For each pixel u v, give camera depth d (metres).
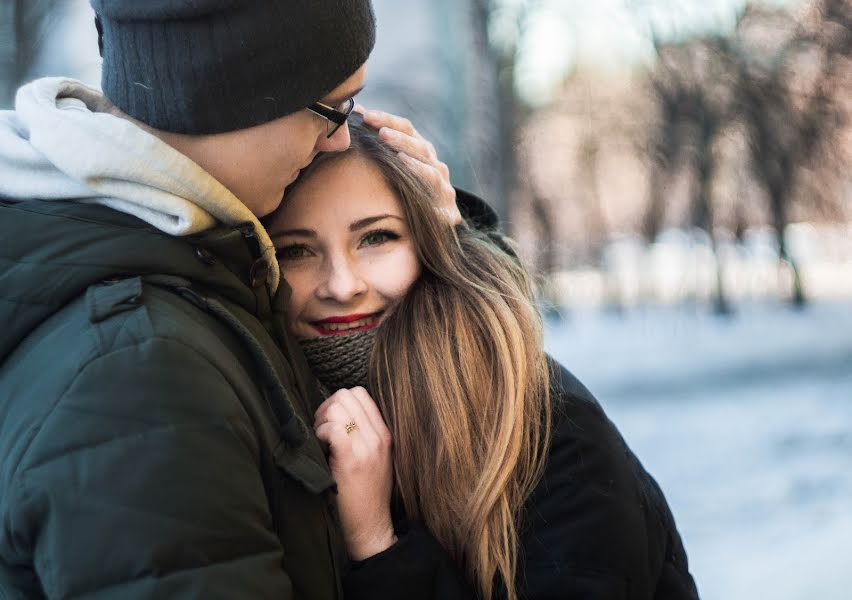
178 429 1.07
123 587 1.01
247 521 1.10
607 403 12.53
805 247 29.09
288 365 1.39
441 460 1.57
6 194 1.22
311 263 1.64
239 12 1.22
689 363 15.86
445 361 1.60
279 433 1.24
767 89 19.11
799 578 5.16
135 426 1.05
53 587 1.01
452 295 1.65
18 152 1.21
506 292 1.69
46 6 5.39
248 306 1.33
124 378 1.06
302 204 1.61
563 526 1.55
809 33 18.75
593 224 24.31
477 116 9.82
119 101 1.26
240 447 1.12
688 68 19.50
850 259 23.39
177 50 1.22
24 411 1.07
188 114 1.23
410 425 1.59
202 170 1.23
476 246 1.77
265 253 1.34
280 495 1.22
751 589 5.04
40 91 1.25
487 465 1.55
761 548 5.84
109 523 1.02
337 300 1.62
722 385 13.41
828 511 6.65
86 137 1.16
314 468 1.27
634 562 1.55
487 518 1.54
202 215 1.24
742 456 8.78
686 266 22.52
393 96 8.29
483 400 1.60
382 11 8.43
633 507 1.58
